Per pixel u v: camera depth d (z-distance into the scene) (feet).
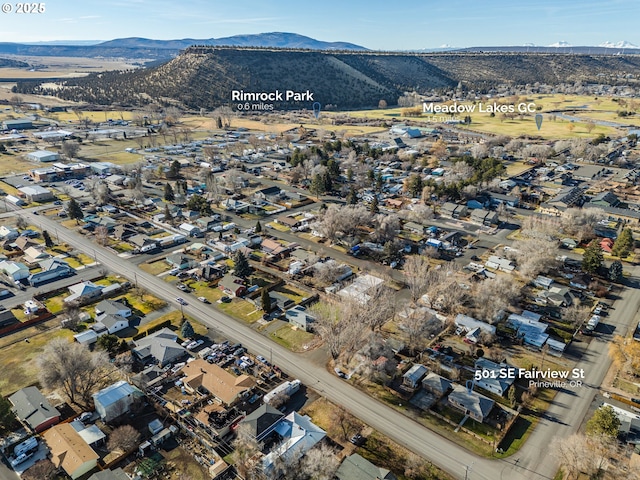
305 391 244.63
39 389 242.99
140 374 248.93
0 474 192.54
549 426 223.10
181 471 196.54
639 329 293.23
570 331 299.38
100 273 369.30
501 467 199.21
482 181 586.86
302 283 359.66
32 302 322.96
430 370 259.60
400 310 320.50
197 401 235.61
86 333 285.64
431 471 196.24
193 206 509.35
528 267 357.82
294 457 196.13
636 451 206.69
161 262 394.52
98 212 507.71
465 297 333.42
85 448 200.03
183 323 289.12
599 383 253.03
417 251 419.54
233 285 344.08
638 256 403.95
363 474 185.88
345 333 264.31
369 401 238.68
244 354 274.36
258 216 508.53
